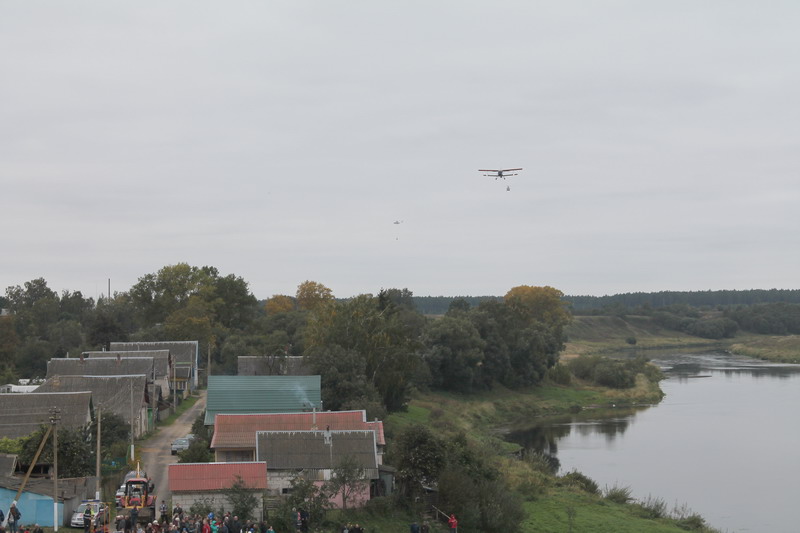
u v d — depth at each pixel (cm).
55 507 5666
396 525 6638
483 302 18788
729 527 8006
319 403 9662
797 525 8044
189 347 14600
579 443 12275
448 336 16075
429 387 15938
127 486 6144
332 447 7188
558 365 18975
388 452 8006
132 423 8544
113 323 16538
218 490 6234
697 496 9094
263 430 7812
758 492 9250
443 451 7488
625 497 8869
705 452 11375
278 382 9856
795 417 14062
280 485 6931
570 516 7625
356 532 5909
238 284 18800
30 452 6925
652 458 11062
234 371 15412
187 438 9162
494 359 16700
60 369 11419
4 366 14788
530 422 14638
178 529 5284
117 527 5319
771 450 11400
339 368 10925
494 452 10575
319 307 13438
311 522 6253
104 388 9856
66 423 8231
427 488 7406
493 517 7169
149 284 17975
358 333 12012
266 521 6128
